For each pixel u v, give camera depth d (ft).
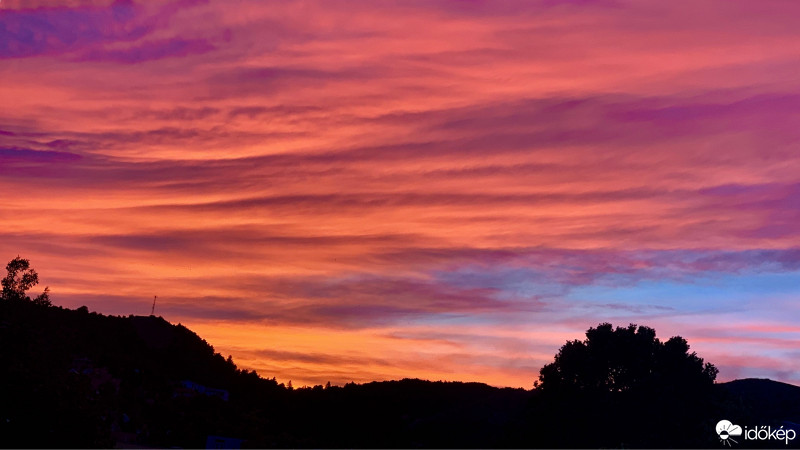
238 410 280.72
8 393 157.07
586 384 198.49
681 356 197.36
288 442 233.14
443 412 263.90
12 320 198.70
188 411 256.52
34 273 228.63
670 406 189.16
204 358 366.63
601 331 205.87
